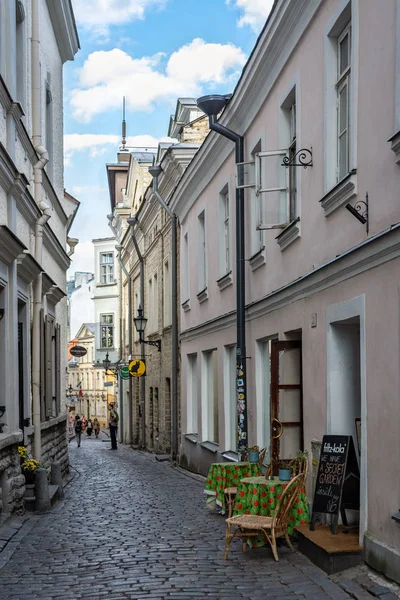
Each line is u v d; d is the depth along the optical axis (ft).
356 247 25.02
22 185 39.75
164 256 82.79
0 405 37.50
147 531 34.27
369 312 24.59
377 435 23.75
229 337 51.78
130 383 119.03
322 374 30.17
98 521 37.68
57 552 29.81
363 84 25.36
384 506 23.03
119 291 135.95
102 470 72.43
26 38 46.09
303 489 29.19
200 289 62.59
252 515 28.53
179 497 47.78
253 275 44.11
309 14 31.76
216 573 25.39
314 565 25.75
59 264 64.80
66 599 22.40
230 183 50.72
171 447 78.69
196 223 63.77
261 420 43.52
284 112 37.73
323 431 30.01
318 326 30.73
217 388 57.72
